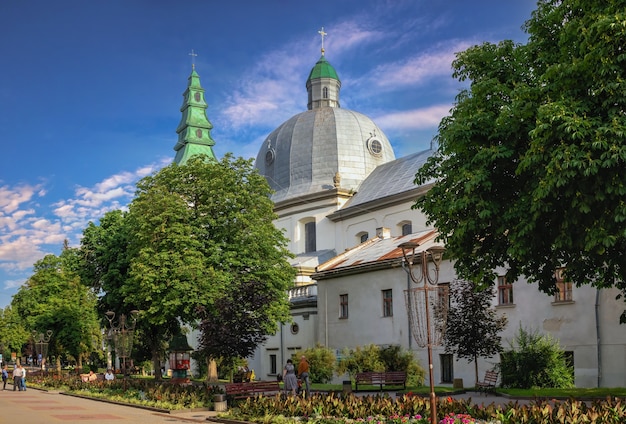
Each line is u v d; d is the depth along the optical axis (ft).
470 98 73.10
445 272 116.98
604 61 56.29
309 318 159.02
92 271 150.30
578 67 58.39
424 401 57.21
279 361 167.94
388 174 209.77
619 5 57.67
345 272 141.49
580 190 56.08
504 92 70.13
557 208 60.59
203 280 115.65
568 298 101.24
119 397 101.96
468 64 75.56
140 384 114.21
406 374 111.65
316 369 131.44
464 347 94.38
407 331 124.47
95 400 106.22
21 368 143.54
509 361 100.32
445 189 72.18
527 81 71.77
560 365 96.32
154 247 120.37
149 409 84.84
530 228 59.98
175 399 85.87
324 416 60.95
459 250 71.51
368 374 102.73
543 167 58.39
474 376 111.55
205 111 327.47
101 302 152.35
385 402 59.06
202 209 126.31
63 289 203.51
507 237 68.49
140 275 115.55
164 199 121.49
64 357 274.77
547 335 99.55
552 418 46.14
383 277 132.26
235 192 129.49
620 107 57.57
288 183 235.61
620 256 62.54
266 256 130.11
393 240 155.84
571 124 54.49
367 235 196.85
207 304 115.65
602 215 56.54
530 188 63.00
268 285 114.93
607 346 94.89
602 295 96.27
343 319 142.10
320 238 213.87
